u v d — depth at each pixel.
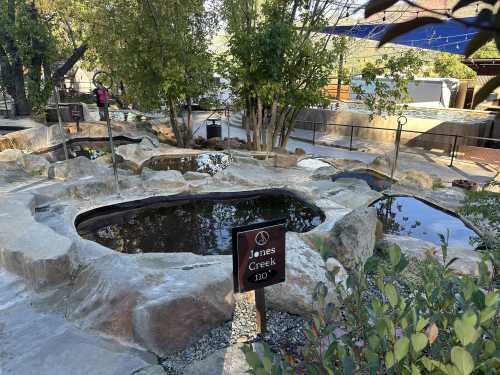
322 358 1.46
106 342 2.65
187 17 8.97
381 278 1.59
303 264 3.09
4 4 11.06
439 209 5.27
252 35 7.96
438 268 1.76
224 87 9.39
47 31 11.84
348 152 9.91
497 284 2.75
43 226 3.87
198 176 6.20
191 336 2.67
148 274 2.98
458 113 12.60
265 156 8.09
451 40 11.15
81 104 12.77
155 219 5.06
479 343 1.02
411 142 10.59
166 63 8.64
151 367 2.43
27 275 3.32
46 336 2.71
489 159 8.65
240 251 2.48
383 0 0.69
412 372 1.04
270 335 2.70
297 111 9.31
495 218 4.10
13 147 8.52
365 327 1.63
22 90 12.86
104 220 4.98
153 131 11.17
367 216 3.65
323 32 8.98
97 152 9.23
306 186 5.78
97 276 3.07
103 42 10.44
